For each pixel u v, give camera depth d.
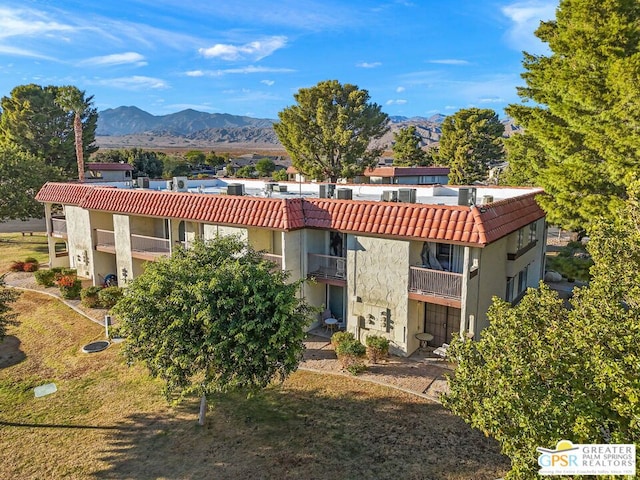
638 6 18.09
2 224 50.94
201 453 11.83
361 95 47.16
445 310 17.89
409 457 11.41
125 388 15.30
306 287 19.61
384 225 16.86
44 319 21.83
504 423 7.34
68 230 28.48
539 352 7.70
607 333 7.04
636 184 10.66
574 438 6.40
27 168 38.12
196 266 12.37
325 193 22.72
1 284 16.95
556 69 20.45
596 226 9.87
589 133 16.78
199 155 95.00
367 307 18.19
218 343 11.05
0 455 11.94
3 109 53.34
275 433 12.60
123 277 24.62
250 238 20.14
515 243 18.91
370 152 50.22
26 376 16.30
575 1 18.84
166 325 11.50
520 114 25.14
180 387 11.94
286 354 11.79
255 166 83.81
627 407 6.06
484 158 59.00
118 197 23.86
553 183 18.30
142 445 12.23
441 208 16.00
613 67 15.13
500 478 10.59
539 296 9.72
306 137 48.84
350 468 11.06
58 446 12.27
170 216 21.31
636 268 8.41
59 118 53.94
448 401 9.12
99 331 20.27
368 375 15.88
